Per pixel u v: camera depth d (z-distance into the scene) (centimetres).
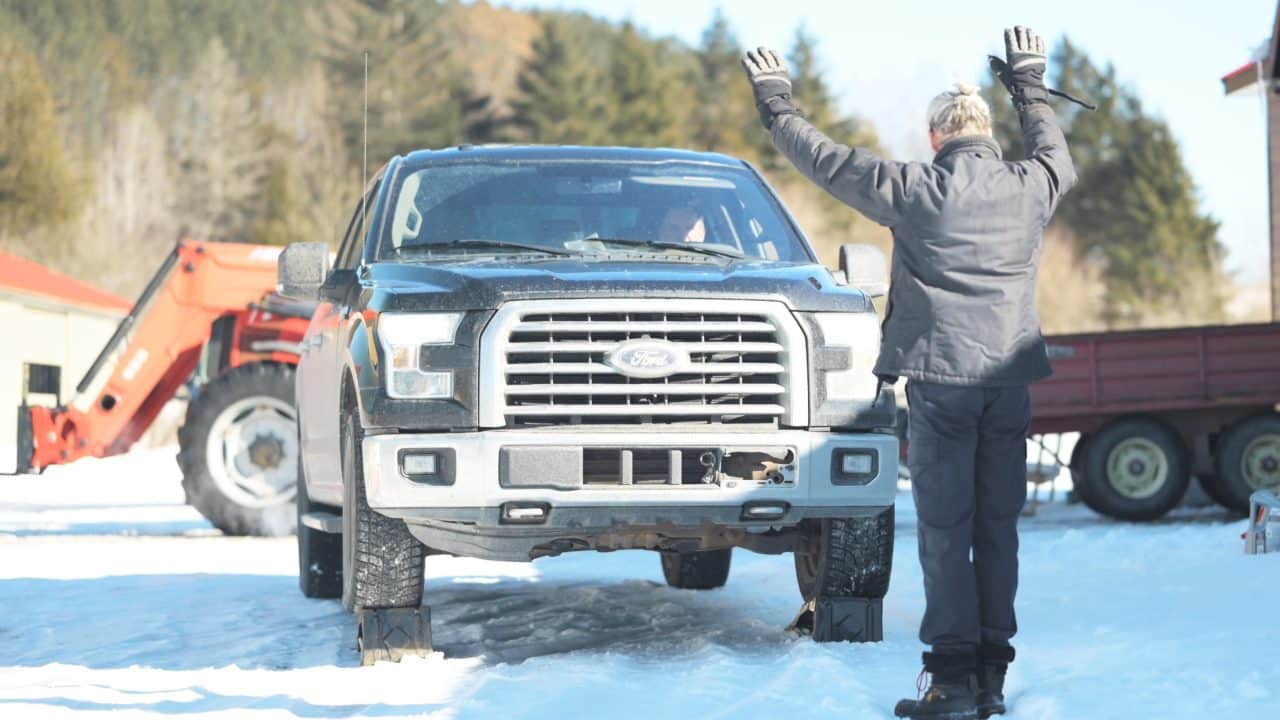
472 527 598
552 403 580
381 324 589
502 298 582
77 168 8825
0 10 9162
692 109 10200
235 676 592
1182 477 1518
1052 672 542
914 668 575
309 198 8912
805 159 503
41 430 1488
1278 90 2241
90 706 531
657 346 580
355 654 659
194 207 8931
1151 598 697
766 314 593
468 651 658
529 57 9350
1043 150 504
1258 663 515
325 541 859
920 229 483
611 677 561
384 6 9288
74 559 1138
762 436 586
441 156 736
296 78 9438
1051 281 10038
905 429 1591
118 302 4394
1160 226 10088
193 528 1506
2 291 3669
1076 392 1551
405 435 577
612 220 696
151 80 9300
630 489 579
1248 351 1526
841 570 647
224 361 1552
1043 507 1772
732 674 565
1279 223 2392
